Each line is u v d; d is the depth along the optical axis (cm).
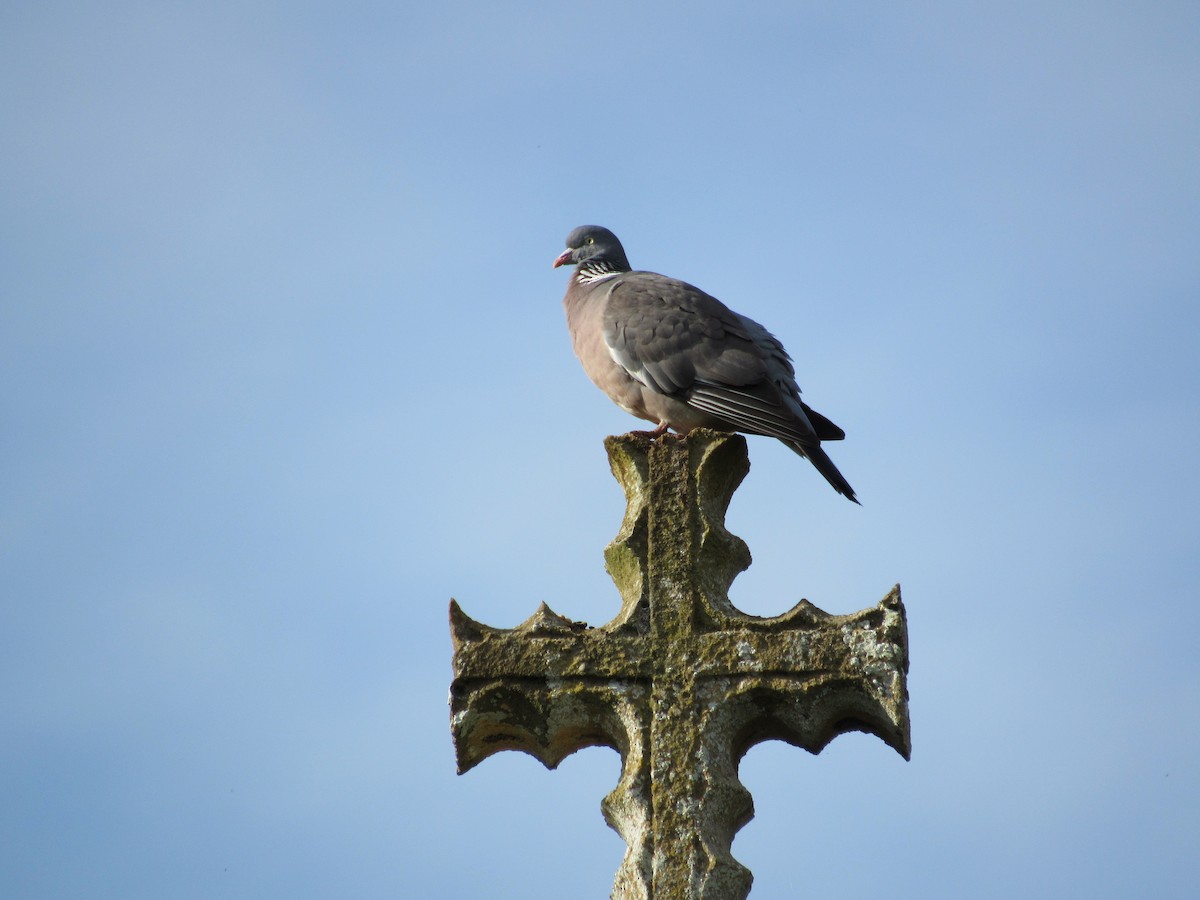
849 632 921
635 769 909
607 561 1005
